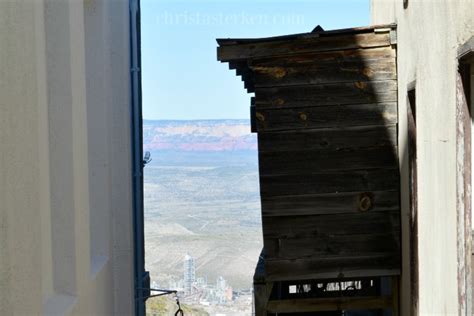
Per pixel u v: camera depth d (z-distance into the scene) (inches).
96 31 270.8
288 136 290.8
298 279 287.7
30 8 151.7
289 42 292.8
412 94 266.5
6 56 131.0
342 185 289.6
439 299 211.8
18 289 140.0
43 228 199.9
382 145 290.8
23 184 144.4
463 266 181.3
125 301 305.1
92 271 250.2
